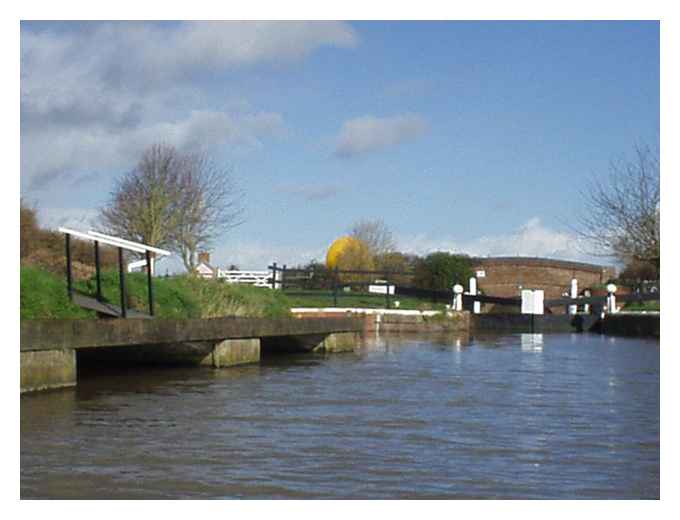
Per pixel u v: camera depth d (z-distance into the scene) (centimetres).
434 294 3859
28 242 2009
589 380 1381
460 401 1090
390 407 1024
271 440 799
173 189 3197
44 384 1058
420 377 1401
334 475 667
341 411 985
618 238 3073
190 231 3244
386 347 2322
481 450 768
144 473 664
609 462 726
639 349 2278
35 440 780
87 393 1098
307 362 1695
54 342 1038
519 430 872
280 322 1677
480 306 4028
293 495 614
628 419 952
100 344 1116
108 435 810
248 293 1892
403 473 678
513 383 1322
